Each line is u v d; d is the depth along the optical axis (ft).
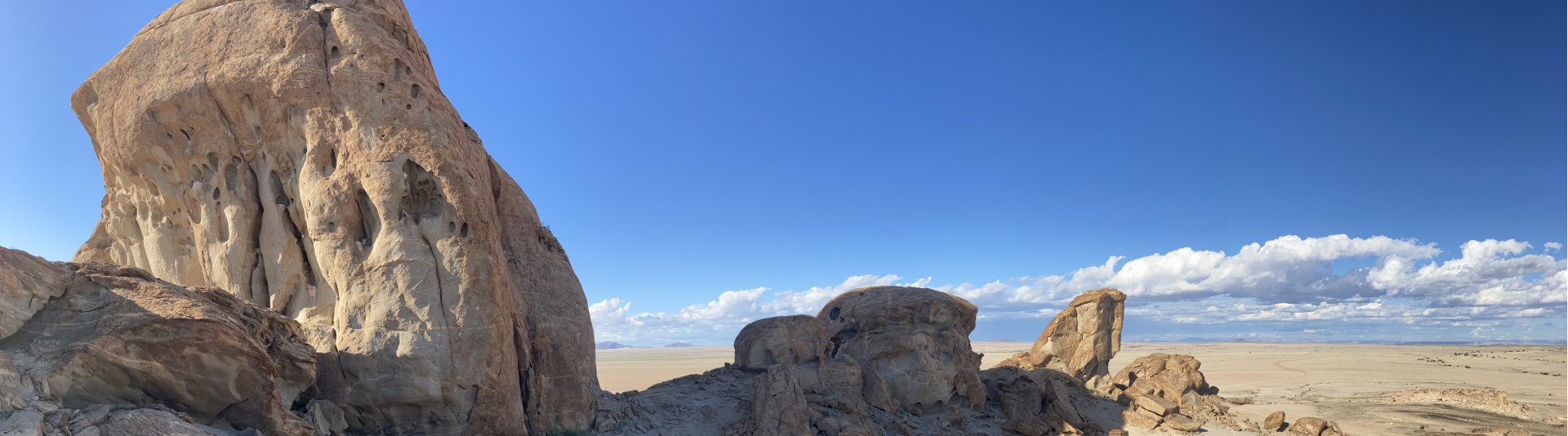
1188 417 150.61
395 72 84.23
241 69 84.02
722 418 108.88
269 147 86.07
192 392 66.44
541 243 101.40
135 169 89.97
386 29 89.86
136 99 87.66
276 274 87.25
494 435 81.46
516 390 84.12
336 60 83.66
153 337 63.62
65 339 62.44
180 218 92.17
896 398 128.67
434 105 84.02
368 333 79.71
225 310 68.80
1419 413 165.27
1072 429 130.62
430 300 80.02
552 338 92.68
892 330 135.95
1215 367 391.04
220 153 87.30
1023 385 142.92
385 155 80.89
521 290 94.17
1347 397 200.34
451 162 81.35
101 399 63.46
